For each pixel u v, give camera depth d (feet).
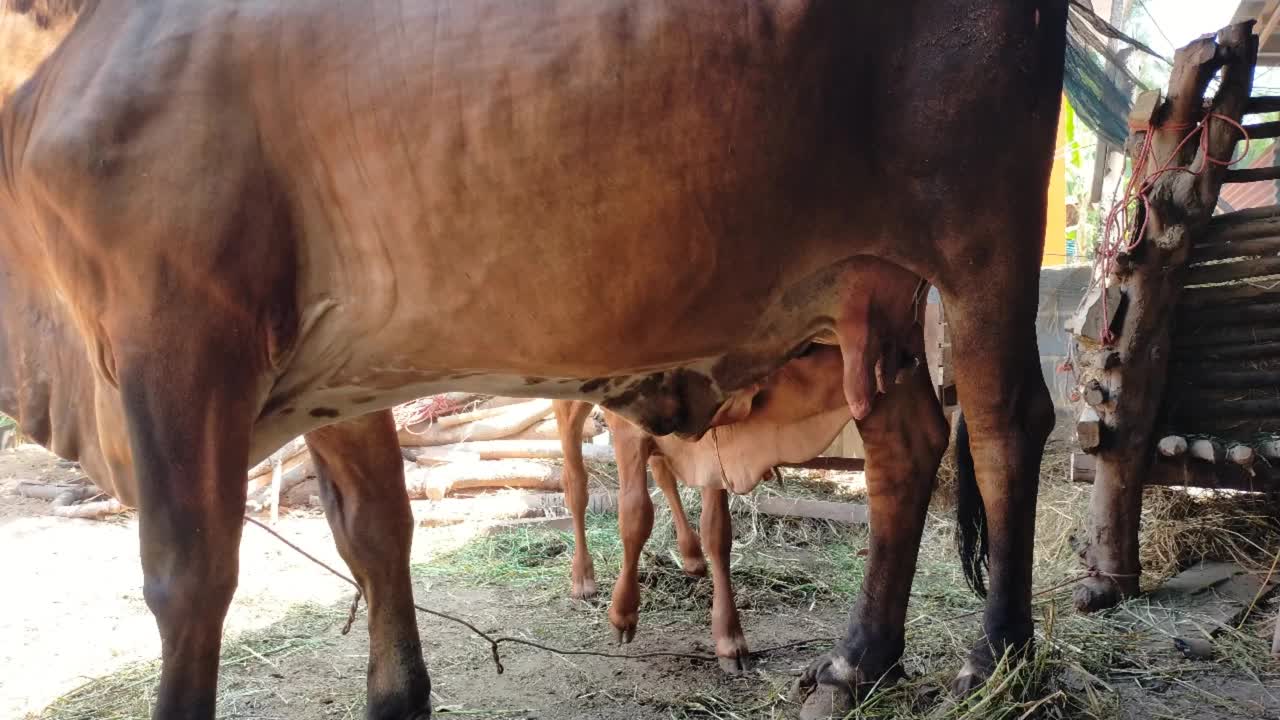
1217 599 6.63
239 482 3.75
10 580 8.07
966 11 4.31
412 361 4.14
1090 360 6.88
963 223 4.44
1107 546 6.75
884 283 4.65
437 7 3.80
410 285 3.93
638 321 4.10
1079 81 6.84
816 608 7.35
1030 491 4.77
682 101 3.88
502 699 5.76
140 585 7.98
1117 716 4.93
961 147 4.34
